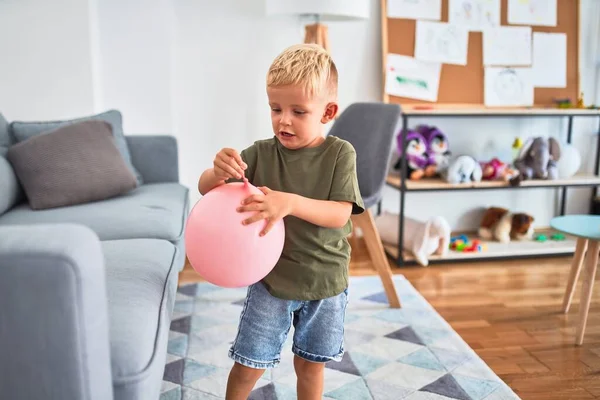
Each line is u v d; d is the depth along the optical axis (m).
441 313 2.12
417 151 2.81
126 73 2.72
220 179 1.06
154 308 1.04
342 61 2.98
